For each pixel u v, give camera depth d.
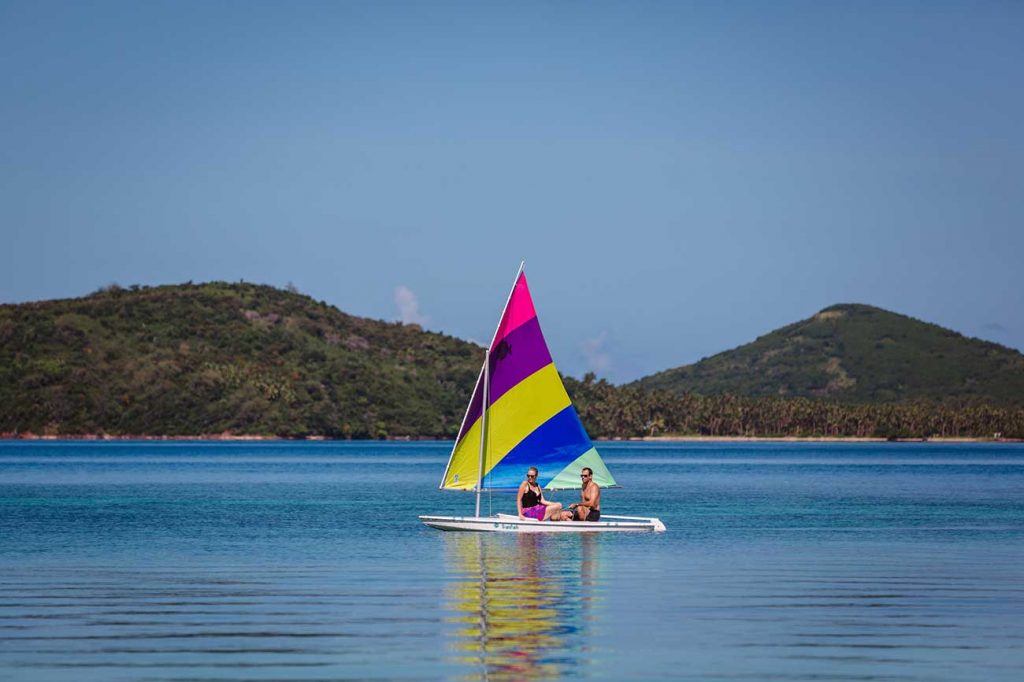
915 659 57.59
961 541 109.75
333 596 74.44
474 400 111.25
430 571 85.69
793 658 57.72
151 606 70.88
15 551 99.44
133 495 185.62
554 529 111.69
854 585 80.06
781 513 148.88
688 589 77.81
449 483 112.19
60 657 57.44
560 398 112.19
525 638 61.75
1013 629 64.81
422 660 56.88
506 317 110.81
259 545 103.44
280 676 54.00
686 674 54.62
